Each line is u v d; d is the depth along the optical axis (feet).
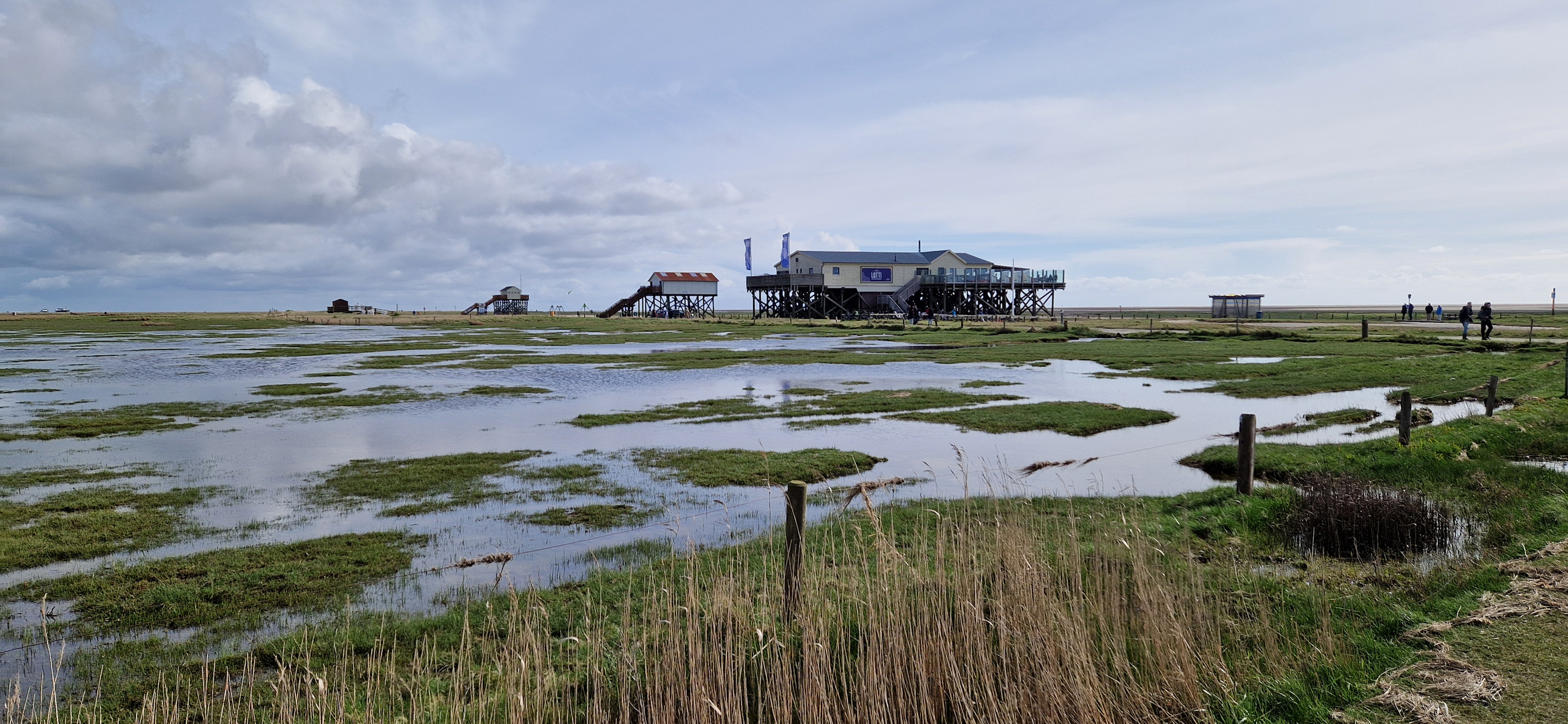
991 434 61.16
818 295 306.14
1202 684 17.21
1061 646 17.20
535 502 41.63
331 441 60.59
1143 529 30.50
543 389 94.94
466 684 20.10
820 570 24.38
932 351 144.56
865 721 16.53
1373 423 60.85
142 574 30.35
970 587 20.02
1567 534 26.73
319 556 32.45
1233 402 76.95
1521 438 46.24
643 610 20.33
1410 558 27.53
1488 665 16.46
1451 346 127.95
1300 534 30.50
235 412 76.33
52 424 69.10
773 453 52.90
